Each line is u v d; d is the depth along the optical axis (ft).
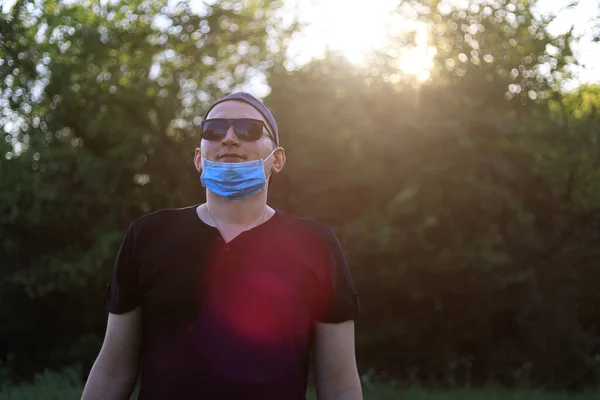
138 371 7.91
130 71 43.47
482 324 39.70
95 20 43.96
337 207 38.65
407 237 36.88
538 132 38.19
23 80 42.06
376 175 37.27
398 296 39.11
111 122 41.50
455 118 37.88
